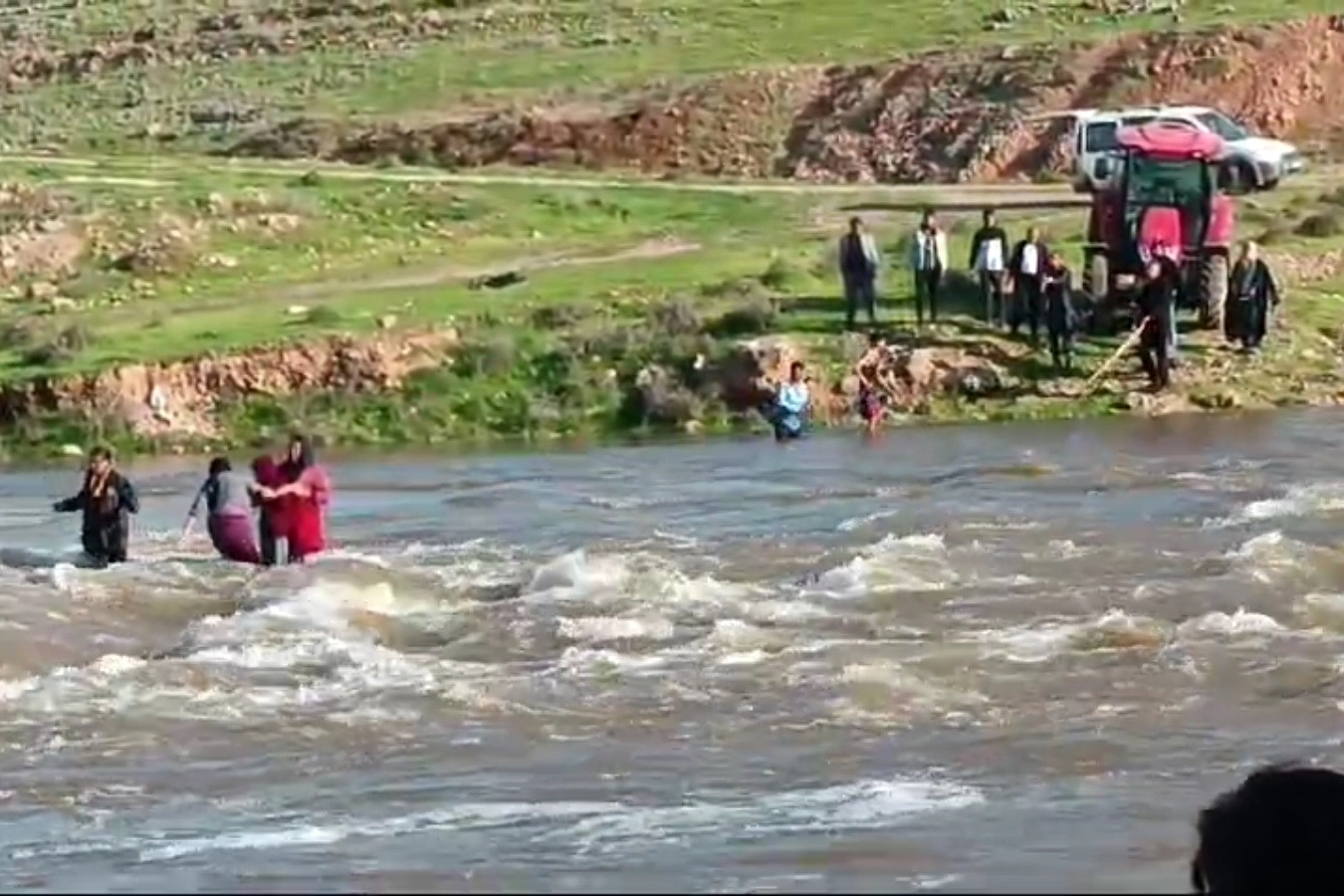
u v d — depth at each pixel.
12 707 27.50
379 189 94.94
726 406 64.75
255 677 29.12
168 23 156.50
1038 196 92.12
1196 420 60.06
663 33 133.88
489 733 25.31
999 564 35.88
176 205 90.56
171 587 36.22
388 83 131.75
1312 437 54.62
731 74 119.25
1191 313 66.31
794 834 18.92
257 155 118.62
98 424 65.31
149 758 24.69
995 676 27.39
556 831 19.56
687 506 46.59
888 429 61.81
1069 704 25.70
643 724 25.44
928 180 106.94
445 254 86.50
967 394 63.69
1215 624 30.12
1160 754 22.92
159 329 72.19
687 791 21.62
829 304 69.94
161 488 55.44
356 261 86.00
